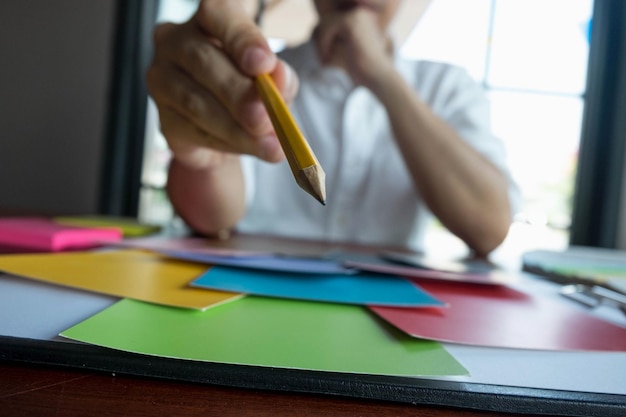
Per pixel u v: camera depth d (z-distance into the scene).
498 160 0.75
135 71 1.22
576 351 0.16
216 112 0.29
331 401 0.12
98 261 0.25
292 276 0.25
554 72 1.19
